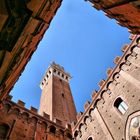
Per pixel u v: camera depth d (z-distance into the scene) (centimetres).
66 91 5303
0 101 1037
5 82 856
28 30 682
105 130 2302
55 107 4062
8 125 2275
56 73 6125
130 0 949
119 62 2617
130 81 2314
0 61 663
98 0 1265
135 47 2505
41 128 2577
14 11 540
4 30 563
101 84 2762
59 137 2653
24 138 2241
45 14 720
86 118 2769
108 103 2508
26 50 777
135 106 2061
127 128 2017
